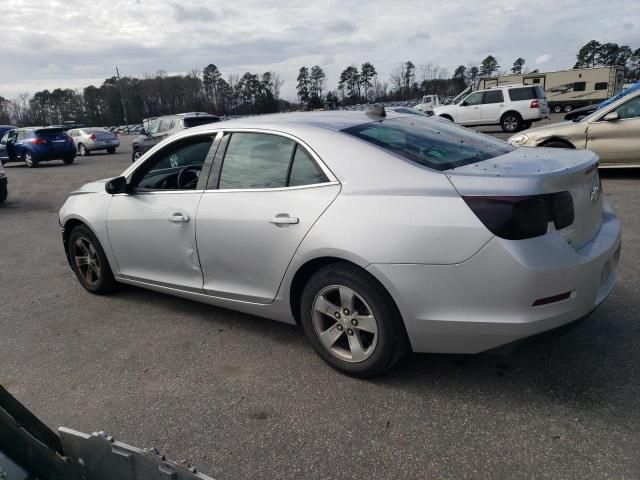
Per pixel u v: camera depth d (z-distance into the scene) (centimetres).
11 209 1068
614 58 9081
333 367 322
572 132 903
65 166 2036
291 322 341
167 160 413
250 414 287
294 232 310
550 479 225
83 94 10650
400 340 290
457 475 231
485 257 255
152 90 10138
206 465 249
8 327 430
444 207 265
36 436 173
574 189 277
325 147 312
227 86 9781
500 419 268
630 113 866
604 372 302
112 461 173
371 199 286
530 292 253
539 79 3712
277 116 375
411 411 279
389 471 237
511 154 330
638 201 734
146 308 451
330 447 256
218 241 354
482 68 8956
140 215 407
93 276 485
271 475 240
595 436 249
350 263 293
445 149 319
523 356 327
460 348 277
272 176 332
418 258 268
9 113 11100
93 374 343
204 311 436
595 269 271
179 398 308
